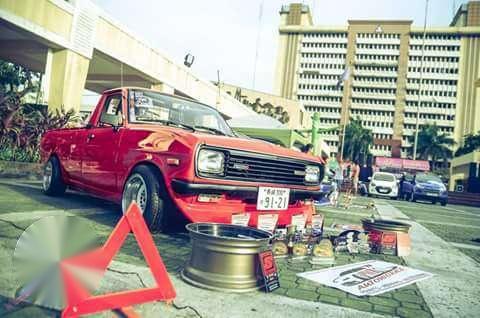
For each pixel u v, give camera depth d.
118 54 13.89
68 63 11.59
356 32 97.12
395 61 94.12
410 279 2.68
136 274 2.14
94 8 12.29
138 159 3.22
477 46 90.00
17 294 1.53
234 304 1.87
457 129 89.56
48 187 4.89
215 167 2.80
